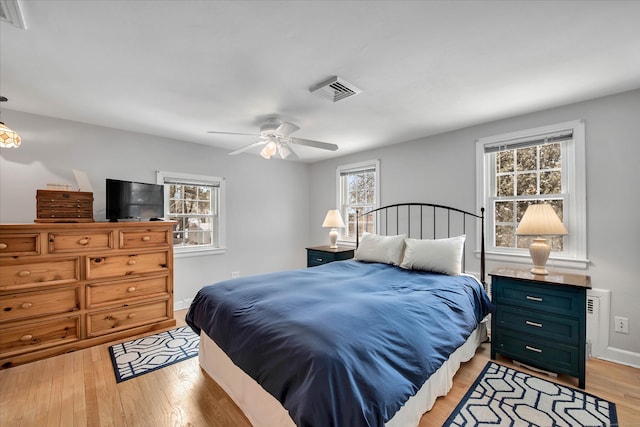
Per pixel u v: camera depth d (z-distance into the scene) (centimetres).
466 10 139
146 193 320
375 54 178
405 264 286
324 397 109
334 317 148
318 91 225
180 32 156
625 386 198
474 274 314
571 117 254
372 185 432
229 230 425
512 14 142
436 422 163
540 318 216
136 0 131
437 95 238
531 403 180
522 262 282
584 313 198
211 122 304
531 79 211
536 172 280
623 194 231
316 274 258
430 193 353
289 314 158
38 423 164
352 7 137
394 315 161
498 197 301
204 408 178
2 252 228
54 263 250
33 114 278
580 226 249
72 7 135
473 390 194
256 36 159
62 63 187
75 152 300
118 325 282
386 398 118
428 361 149
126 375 215
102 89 225
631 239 228
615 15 142
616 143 234
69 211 263
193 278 390
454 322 187
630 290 228
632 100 228
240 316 172
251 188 452
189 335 290
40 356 238
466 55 179
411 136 357
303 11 139
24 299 236
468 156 320
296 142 291
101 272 273
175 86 220
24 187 274
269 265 473
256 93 233
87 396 190
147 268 302
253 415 160
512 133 287
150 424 164
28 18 142
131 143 337
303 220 523
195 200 400
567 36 160
